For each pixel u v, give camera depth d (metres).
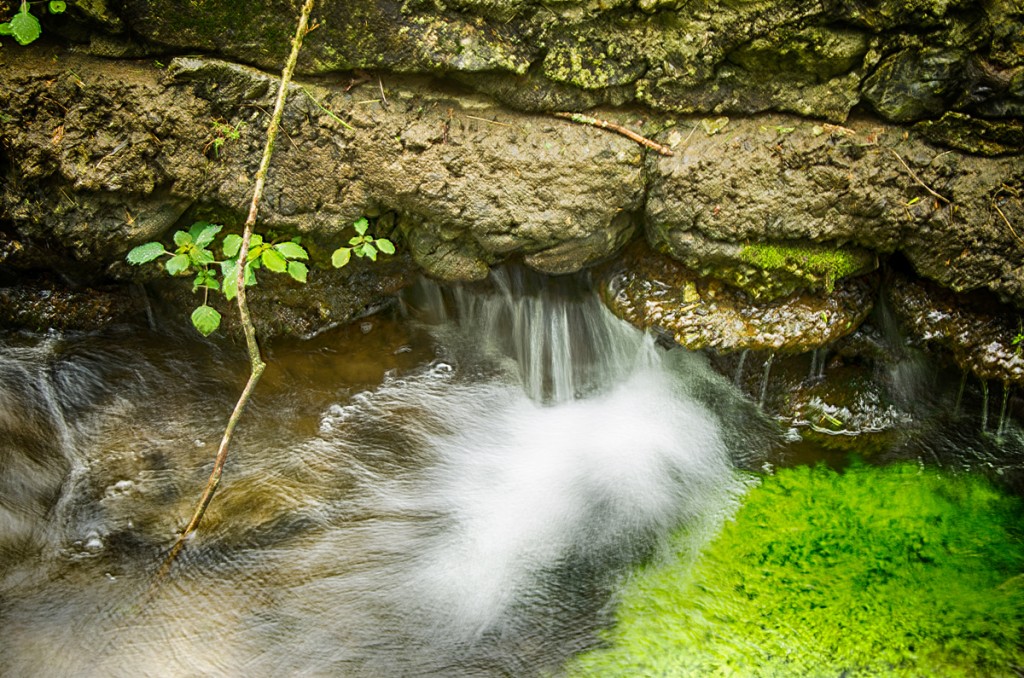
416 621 3.16
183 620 3.07
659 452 3.99
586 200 3.53
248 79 3.36
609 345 4.17
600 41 3.28
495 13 3.21
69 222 3.48
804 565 3.46
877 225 3.48
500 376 4.23
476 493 3.72
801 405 4.07
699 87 3.38
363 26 3.24
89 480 3.51
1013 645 3.09
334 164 3.48
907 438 4.02
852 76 3.29
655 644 3.13
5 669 2.85
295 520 3.47
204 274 3.37
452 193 3.49
